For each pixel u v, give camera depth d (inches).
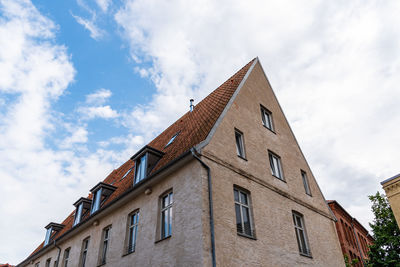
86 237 603.2
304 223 523.2
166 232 402.6
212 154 402.6
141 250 421.4
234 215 381.4
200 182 365.7
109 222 543.8
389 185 557.3
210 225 341.7
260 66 661.3
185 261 335.6
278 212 467.2
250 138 500.7
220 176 394.9
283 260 419.2
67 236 677.3
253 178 452.4
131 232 482.0
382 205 909.8
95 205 641.6
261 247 393.4
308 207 555.5
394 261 783.1
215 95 627.2
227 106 485.7
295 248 458.6
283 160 562.9
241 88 550.0
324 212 602.9
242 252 360.2
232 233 362.0
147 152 514.0
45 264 753.0
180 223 369.7
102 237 551.2
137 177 522.0
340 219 1090.7
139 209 471.5
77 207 745.6
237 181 419.2
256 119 547.8
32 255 828.6
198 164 383.6
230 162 426.0
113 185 715.4
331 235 583.5
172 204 405.7
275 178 508.7
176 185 406.3
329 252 543.8
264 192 460.4
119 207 530.0
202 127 477.4
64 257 673.6
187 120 649.6
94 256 542.6
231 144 448.5
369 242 1537.9
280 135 599.5
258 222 413.7
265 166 498.6
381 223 893.2
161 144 652.7
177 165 407.5
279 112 641.6
